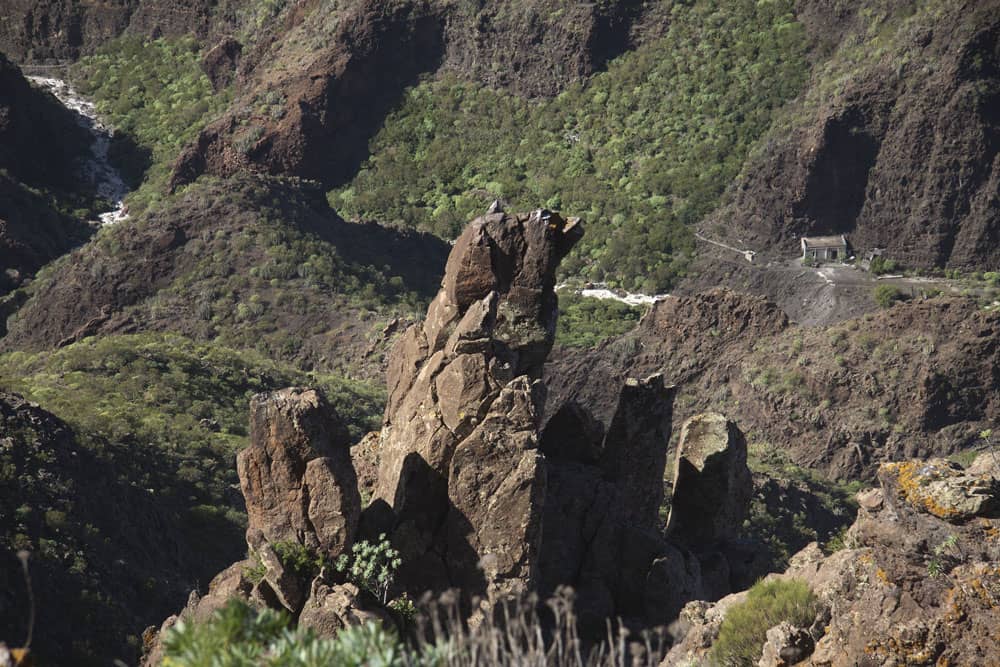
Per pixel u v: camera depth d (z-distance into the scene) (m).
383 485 69.06
